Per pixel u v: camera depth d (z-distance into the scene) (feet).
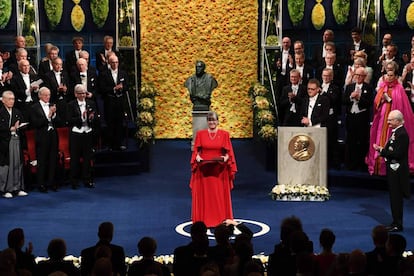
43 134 136.15
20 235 78.33
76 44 153.38
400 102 133.49
